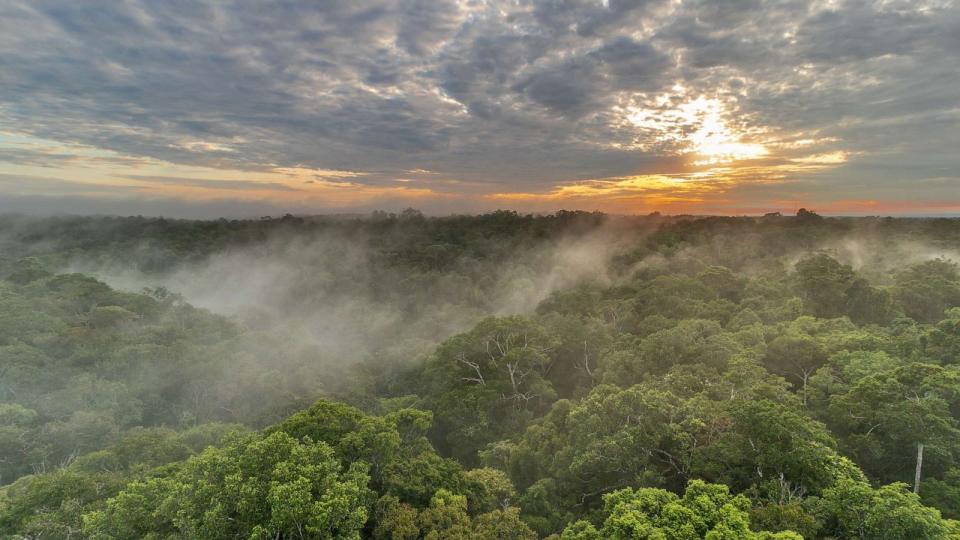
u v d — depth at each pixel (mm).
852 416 28516
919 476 24641
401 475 25125
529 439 35812
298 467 20406
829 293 54562
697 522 18125
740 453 24562
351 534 18828
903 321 46469
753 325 46156
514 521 22266
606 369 44125
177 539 18250
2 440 35500
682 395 33062
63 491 23094
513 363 47844
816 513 20156
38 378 47219
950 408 27828
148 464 28922
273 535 18500
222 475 20766
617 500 20688
